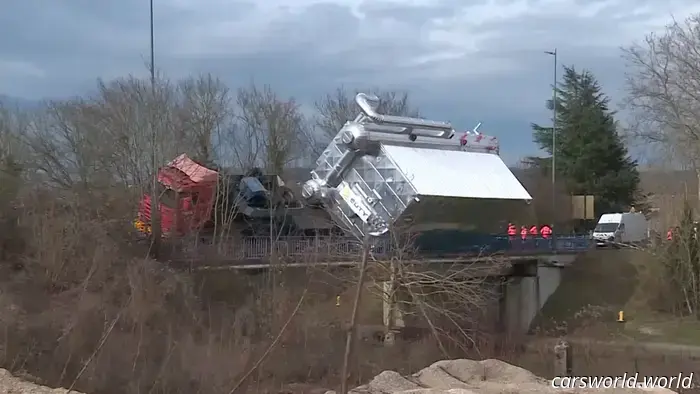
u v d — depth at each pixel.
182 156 46.16
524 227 57.53
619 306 52.91
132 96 60.03
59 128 59.50
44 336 25.50
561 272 57.09
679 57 60.16
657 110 62.12
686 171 64.12
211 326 30.33
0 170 37.66
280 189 51.78
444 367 27.16
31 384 21.12
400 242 40.03
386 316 35.28
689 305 50.06
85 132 57.75
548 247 57.03
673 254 51.53
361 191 43.16
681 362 33.44
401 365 30.25
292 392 24.16
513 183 48.66
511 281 53.75
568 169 87.31
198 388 23.34
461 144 48.34
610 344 39.94
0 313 26.59
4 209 35.38
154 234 36.50
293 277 35.91
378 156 42.91
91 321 26.50
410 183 41.56
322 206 45.53
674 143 61.47
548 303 55.53
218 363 25.27
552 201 71.12
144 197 41.16
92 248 33.31
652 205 77.56
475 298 37.34
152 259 35.28
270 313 31.98
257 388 24.19
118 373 23.67
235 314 31.52
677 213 54.09
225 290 35.41
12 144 51.78
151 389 22.88
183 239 38.78
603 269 56.69
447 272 38.09
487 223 48.03
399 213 41.69
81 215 36.38
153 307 29.47
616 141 86.69
